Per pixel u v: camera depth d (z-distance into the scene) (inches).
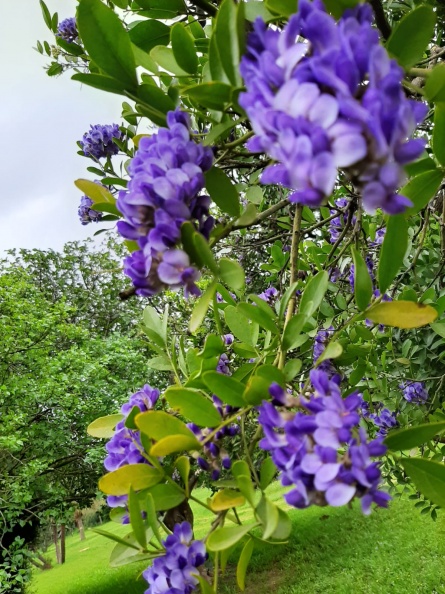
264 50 28.7
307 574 343.9
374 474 26.7
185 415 39.2
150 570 39.4
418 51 33.8
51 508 390.0
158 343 59.1
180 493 40.2
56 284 677.3
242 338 53.9
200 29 60.8
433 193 39.3
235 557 375.9
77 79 40.3
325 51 24.6
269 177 25.8
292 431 28.9
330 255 71.2
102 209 46.4
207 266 35.0
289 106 23.9
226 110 39.8
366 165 23.1
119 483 39.4
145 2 51.4
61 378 393.7
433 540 313.7
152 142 37.9
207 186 43.1
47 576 577.0
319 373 30.8
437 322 80.6
